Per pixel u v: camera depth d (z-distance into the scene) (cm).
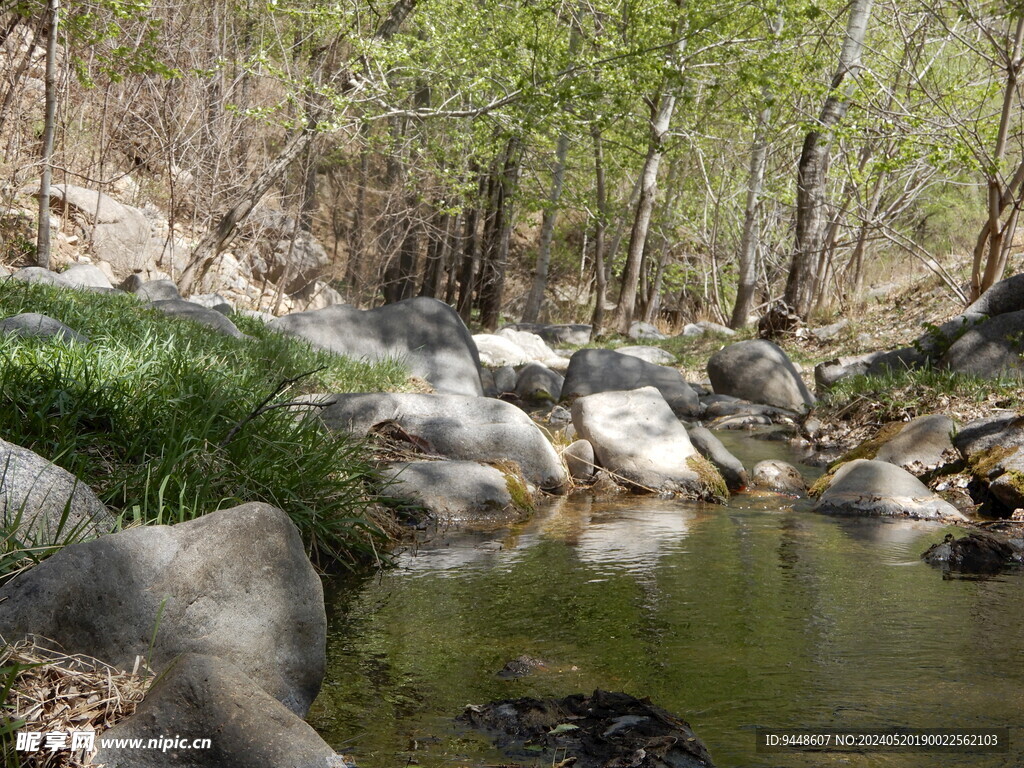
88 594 286
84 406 516
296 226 2173
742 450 1001
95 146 1967
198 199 1975
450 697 322
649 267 3841
